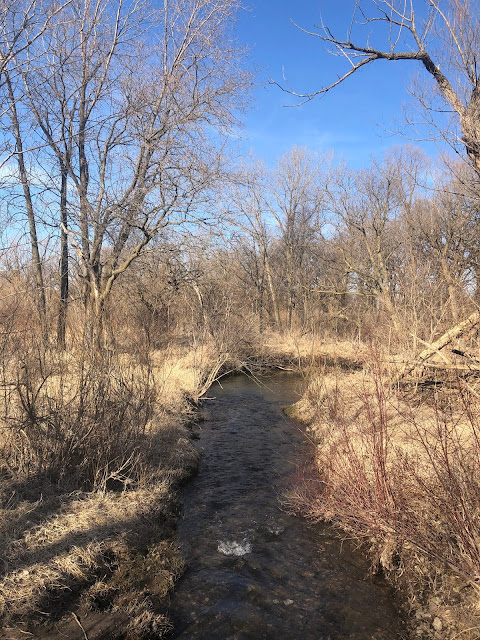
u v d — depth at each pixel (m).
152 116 11.84
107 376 5.68
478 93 6.46
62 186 12.01
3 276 5.89
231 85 11.87
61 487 4.99
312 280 25.22
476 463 3.76
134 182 11.59
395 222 18.20
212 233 11.68
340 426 6.43
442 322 8.14
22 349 5.27
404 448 5.07
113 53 12.02
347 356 13.24
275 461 7.41
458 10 6.67
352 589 4.05
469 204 10.48
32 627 3.36
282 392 13.18
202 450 7.95
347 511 4.79
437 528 3.87
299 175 28.81
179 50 12.02
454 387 5.83
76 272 11.55
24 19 6.46
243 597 3.97
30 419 4.89
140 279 13.02
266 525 5.27
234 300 18.47
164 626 3.56
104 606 3.70
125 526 4.69
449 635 3.30
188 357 13.18
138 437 5.94
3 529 4.09
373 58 7.11
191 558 4.60
